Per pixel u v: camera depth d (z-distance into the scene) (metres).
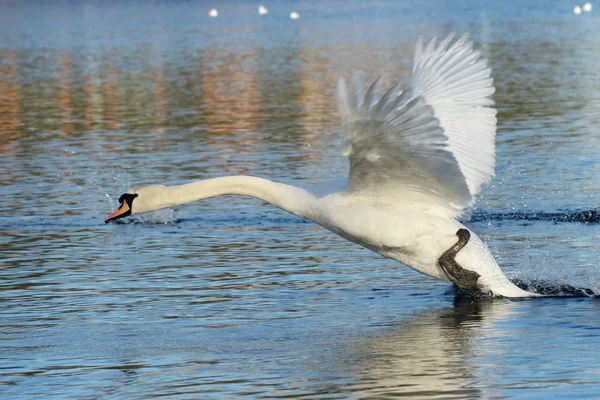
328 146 26.30
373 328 11.17
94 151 26.80
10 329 11.51
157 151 26.45
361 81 10.12
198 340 10.88
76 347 10.73
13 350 10.66
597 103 33.22
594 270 13.61
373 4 119.19
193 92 40.91
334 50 59.44
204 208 19.20
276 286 13.30
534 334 10.66
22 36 82.56
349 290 13.02
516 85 39.53
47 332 11.35
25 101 39.69
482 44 60.47
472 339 10.55
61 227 17.72
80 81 46.69
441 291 12.84
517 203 18.70
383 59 52.03
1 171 24.02
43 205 19.77
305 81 43.28
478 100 12.29
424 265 11.88
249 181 12.27
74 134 30.38
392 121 10.19
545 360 9.70
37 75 50.28
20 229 17.61
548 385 8.95
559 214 17.77
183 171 23.25
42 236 16.98
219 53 60.88
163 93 40.94
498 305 11.97
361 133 10.45
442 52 12.30
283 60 54.34
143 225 17.81
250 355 10.27
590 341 10.30
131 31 85.56
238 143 27.42
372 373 9.51
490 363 9.68
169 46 68.06
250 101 37.25
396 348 10.34
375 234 11.64
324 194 11.91
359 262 14.60
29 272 14.40
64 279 13.95
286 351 10.38
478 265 11.80
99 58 59.72
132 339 10.98
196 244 16.14
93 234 17.11
